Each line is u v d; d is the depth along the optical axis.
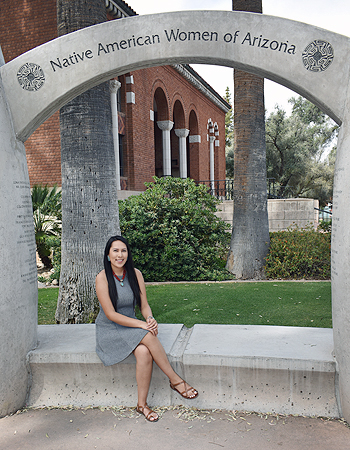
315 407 2.99
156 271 8.46
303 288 7.14
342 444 2.58
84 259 5.11
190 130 23.05
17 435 2.80
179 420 2.94
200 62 3.32
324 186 26.70
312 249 8.51
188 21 3.12
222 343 3.37
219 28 3.10
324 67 2.92
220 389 3.12
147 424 2.90
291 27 2.97
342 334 2.82
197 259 8.59
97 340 3.21
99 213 5.12
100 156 5.12
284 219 11.41
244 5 8.41
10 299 3.07
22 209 3.20
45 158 12.05
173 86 18.91
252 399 3.07
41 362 3.27
